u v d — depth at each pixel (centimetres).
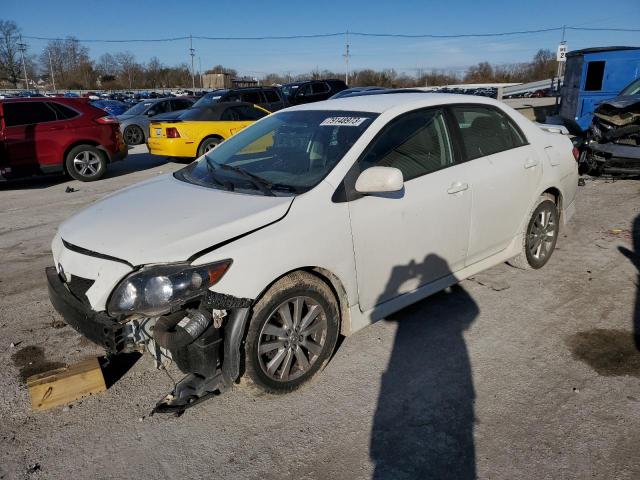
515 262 469
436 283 377
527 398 297
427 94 401
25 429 285
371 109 363
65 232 313
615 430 269
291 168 339
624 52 1228
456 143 384
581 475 241
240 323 273
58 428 286
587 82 1268
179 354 278
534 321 387
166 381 327
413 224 344
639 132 802
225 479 247
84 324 277
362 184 308
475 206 386
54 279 307
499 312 403
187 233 273
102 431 282
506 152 421
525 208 439
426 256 360
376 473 247
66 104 1045
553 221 478
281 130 383
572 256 517
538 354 343
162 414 294
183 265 260
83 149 1055
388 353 349
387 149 342
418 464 252
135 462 259
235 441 271
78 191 973
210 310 272
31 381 298
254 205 296
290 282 290
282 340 296
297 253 287
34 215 778
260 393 296
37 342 379
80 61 8450
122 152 1128
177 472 252
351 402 299
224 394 310
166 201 323
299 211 295
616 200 741
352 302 323
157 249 264
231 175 350
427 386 312
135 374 335
